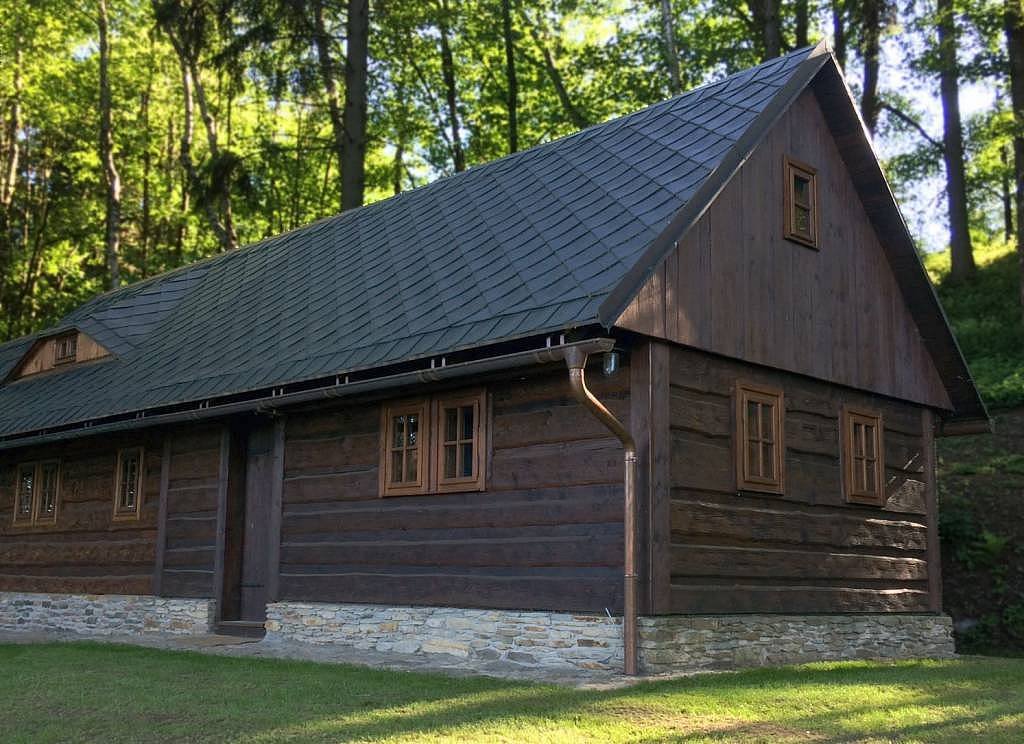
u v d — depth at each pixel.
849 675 9.80
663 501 9.70
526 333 9.38
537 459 10.45
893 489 13.18
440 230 13.49
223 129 35.00
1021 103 21.62
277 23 23.17
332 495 12.38
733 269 10.93
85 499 16.34
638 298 9.61
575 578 9.98
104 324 17.38
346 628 11.91
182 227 33.97
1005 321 23.19
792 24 25.86
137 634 14.64
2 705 7.96
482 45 29.64
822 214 12.55
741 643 10.40
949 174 27.38
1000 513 16.33
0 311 33.97
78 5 30.53
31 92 31.14
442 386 11.30
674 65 23.22
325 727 6.95
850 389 12.68
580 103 29.30
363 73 24.28
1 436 16.84
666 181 11.02
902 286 13.72
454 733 6.71
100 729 7.05
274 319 14.23
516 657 10.25
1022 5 20.84
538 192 12.70
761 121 11.18
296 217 33.22
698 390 10.37
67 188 34.53
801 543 11.49
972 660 12.27
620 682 8.82
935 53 22.59
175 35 26.00
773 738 6.71
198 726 7.08
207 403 13.25
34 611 16.88
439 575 11.11
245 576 13.84
